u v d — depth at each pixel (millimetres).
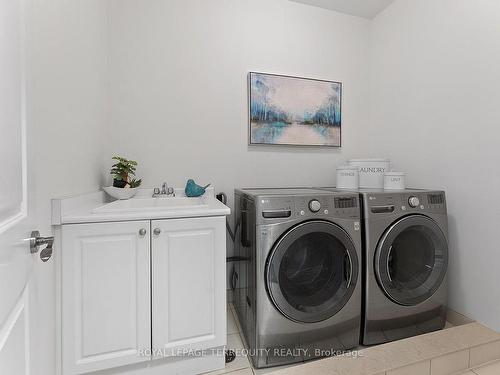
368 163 1985
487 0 1553
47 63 994
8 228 566
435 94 1881
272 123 2160
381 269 1506
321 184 2365
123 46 1819
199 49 1988
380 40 2377
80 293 1123
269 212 1346
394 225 1535
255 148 2162
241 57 2098
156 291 1224
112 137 1814
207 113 2023
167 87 1921
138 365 1252
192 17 1967
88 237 1126
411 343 1472
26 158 711
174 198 1701
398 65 2188
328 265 1531
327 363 1337
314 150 2336
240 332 1679
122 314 1181
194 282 1281
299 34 2262
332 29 2363
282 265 1396
